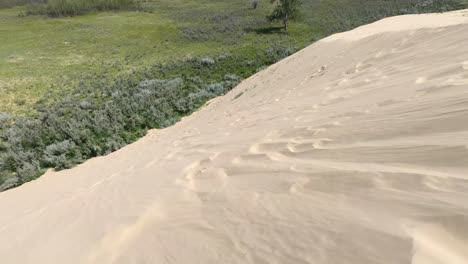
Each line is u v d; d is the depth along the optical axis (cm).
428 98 288
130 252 207
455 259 105
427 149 192
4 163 1259
